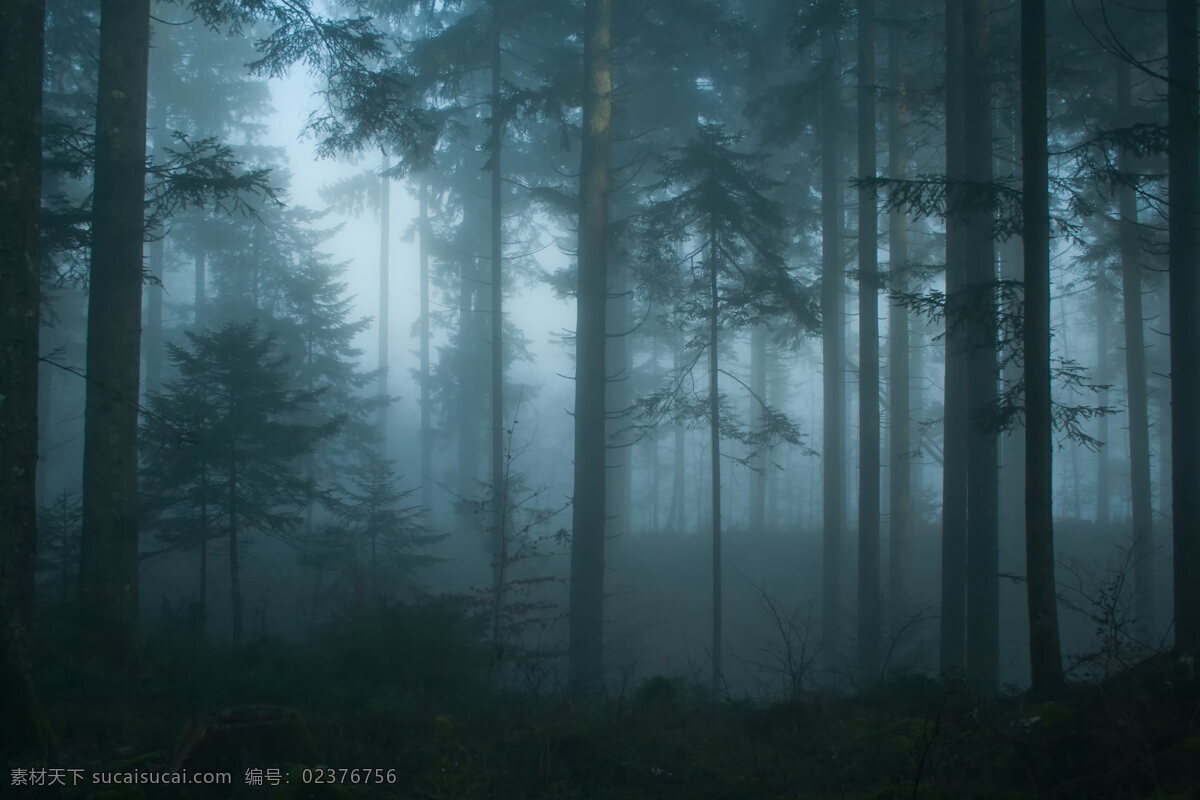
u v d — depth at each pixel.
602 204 18.02
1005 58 15.07
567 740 7.36
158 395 15.37
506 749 7.46
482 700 9.30
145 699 8.64
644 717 8.35
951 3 16.23
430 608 10.86
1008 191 10.27
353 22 13.14
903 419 23.06
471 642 11.16
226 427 15.05
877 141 23.92
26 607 6.80
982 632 14.28
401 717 7.74
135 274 11.30
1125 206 19.81
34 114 7.14
